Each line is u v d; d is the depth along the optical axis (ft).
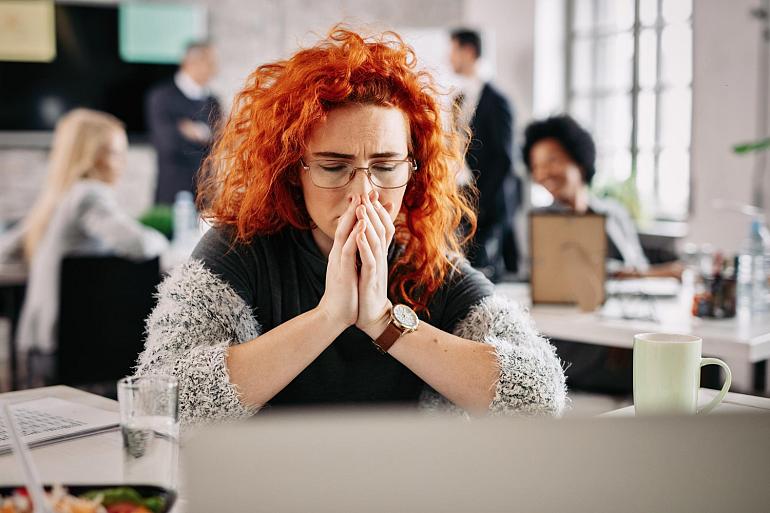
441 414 4.63
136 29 21.63
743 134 14.93
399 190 4.30
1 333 16.16
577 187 9.95
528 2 20.21
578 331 7.82
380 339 4.24
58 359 11.63
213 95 21.52
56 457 3.66
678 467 1.20
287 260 4.63
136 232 13.55
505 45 20.80
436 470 1.15
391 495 1.16
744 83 14.89
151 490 2.53
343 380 4.54
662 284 9.78
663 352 4.01
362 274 4.13
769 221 14.55
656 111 17.78
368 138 4.17
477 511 1.16
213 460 1.15
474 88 17.51
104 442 3.88
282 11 21.85
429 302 4.70
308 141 4.21
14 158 21.45
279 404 4.54
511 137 14.62
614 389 8.07
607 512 1.19
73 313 11.60
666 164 17.53
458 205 4.81
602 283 8.31
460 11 22.25
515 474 1.18
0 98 21.33
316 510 1.13
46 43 21.44
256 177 4.43
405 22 22.21
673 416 1.21
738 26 14.93
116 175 13.82
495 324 4.56
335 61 4.23
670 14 17.44
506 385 4.25
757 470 1.20
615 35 18.67
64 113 21.62
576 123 9.86
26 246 13.64
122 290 11.73
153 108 21.50
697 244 15.56
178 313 4.30
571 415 1.22
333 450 1.15
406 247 4.70
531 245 8.46
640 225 16.75
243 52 21.93
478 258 14.11
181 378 4.06
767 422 1.21
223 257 4.51
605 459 1.19
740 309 8.43
